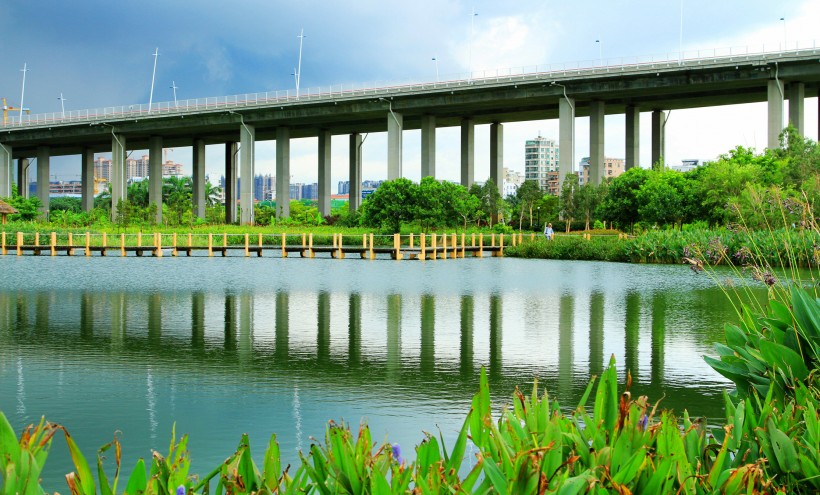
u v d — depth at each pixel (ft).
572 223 291.38
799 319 17.75
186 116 345.10
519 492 10.59
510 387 42.14
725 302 85.30
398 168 314.96
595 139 296.30
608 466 11.58
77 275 126.00
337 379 44.24
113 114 358.64
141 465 11.00
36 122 376.68
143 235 222.07
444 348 55.01
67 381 43.47
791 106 261.44
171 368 47.42
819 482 12.85
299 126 369.50
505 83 285.43
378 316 73.56
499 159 367.04
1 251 196.03
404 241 237.25
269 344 56.85
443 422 34.88
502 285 108.68
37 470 10.14
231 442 31.94
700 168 237.86
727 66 249.55
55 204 600.80
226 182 428.97
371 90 310.86
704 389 41.19
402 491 10.87
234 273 131.75
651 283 111.34
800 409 14.78
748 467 11.73
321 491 11.50
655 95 293.84
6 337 59.88
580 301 87.10
